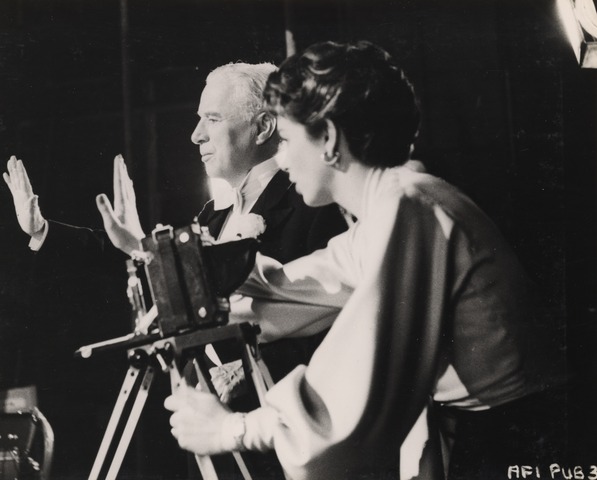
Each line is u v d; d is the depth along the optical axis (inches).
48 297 124.0
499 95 114.9
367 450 99.4
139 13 126.5
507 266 105.7
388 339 100.0
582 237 111.3
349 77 102.8
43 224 123.7
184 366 95.5
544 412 105.3
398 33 118.1
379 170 104.7
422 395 102.0
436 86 115.8
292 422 97.1
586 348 107.7
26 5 130.7
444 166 112.5
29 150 128.2
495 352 103.0
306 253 108.6
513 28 115.7
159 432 117.5
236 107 115.5
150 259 92.2
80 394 122.6
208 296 90.9
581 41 113.7
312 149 105.0
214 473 96.9
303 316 108.7
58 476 120.8
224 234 114.1
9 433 122.0
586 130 113.7
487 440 103.9
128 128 124.7
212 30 124.1
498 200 111.6
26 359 123.8
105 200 116.8
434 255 102.1
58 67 128.0
